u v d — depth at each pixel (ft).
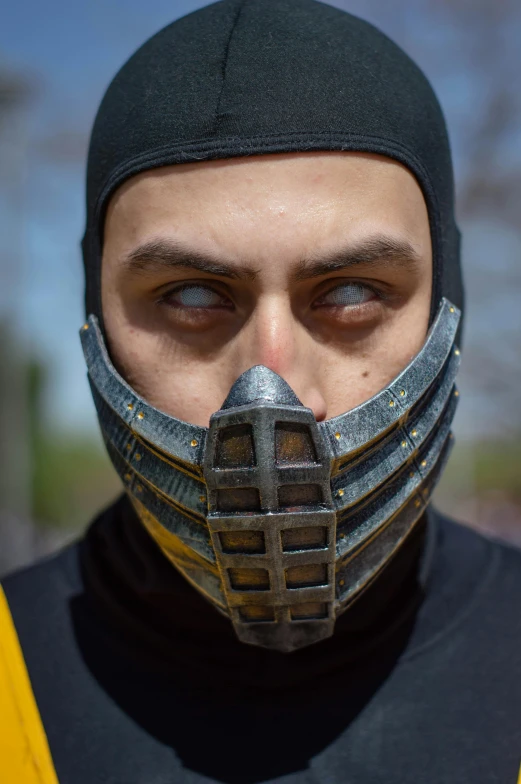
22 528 25.21
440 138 3.88
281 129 3.22
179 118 3.31
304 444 2.97
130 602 3.86
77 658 3.80
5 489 25.43
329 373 3.40
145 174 3.37
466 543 4.24
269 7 3.64
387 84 3.54
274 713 3.49
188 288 3.37
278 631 3.31
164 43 3.71
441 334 3.55
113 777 3.36
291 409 2.92
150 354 3.48
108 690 3.65
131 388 3.45
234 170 3.21
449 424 3.68
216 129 3.23
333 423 3.12
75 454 39.70
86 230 4.11
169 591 3.66
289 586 3.16
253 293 3.24
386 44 3.84
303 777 3.30
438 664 3.65
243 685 3.56
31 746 3.42
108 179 3.65
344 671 3.60
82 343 3.78
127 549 3.92
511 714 3.47
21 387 25.59
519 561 4.20
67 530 30.83
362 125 3.33
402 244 3.34
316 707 3.50
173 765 3.37
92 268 3.95
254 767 3.34
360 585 3.34
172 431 3.22
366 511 3.27
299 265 3.18
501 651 3.70
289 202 3.18
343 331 3.42
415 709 3.50
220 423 2.94
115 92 3.82
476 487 24.98
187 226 3.22
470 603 3.88
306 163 3.22
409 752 3.36
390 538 3.43
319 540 3.10
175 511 3.32
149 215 3.34
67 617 3.98
